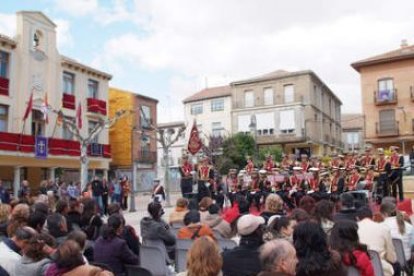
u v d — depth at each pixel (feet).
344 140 220.43
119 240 19.31
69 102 106.63
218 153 144.36
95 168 113.70
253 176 63.77
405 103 135.74
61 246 14.12
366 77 142.20
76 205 26.48
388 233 19.36
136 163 138.31
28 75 96.32
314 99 163.53
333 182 60.08
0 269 16.47
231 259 14.96
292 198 58.23
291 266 11.42
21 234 17.04
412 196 75.36
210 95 176.45
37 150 92.79
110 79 122.11
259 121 163.73
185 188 67.31
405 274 23.45
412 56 134.41
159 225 24.41
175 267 23.50
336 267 11.69
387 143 138.62
